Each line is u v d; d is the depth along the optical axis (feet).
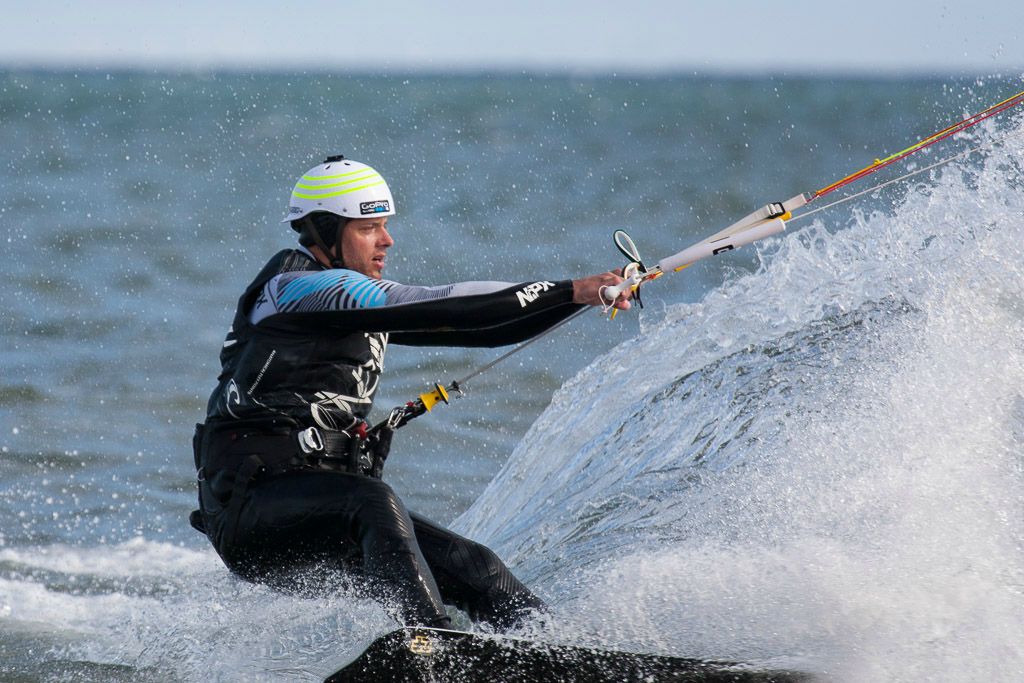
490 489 71.36
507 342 51.13
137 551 71.10
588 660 42.93
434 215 212.02
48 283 145.79
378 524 45.39
